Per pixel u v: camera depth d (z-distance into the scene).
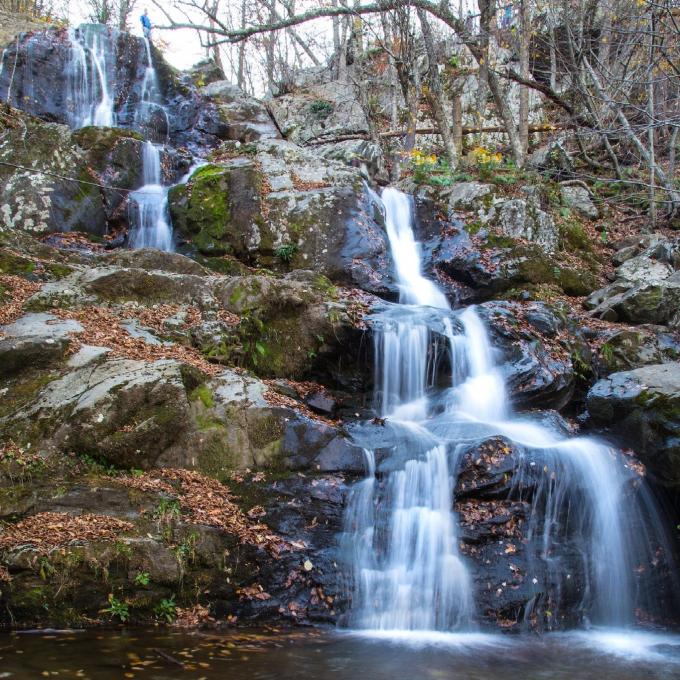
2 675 4.05
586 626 6.27
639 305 11.04
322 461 6.94
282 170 12.98
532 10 18.55
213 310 8.85
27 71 15.58
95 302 8.65
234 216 11.95
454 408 8.70
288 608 5.61
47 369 7.14
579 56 16.33
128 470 6.50
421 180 15.12
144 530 5.63
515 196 13.86
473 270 12.02
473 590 6.02
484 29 15.81
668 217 15.00
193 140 17.14
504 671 4.87
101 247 11.73
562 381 9.17
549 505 6.94
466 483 6.77
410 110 17.08
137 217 12.37
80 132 12.81
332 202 12.05
